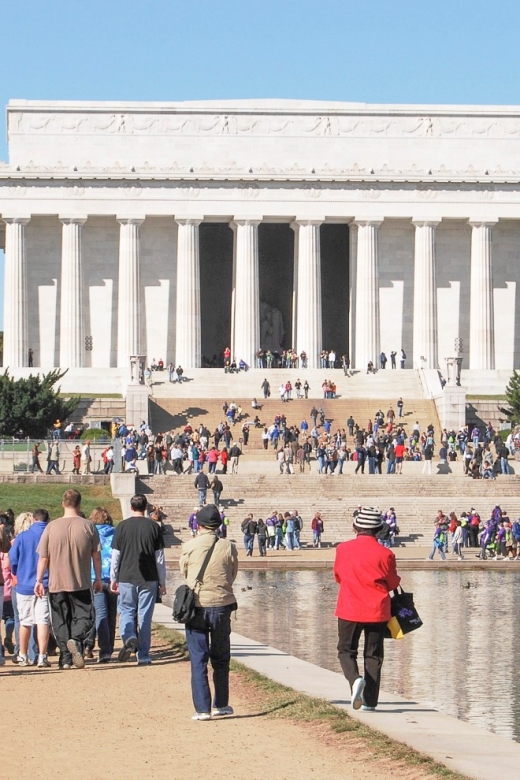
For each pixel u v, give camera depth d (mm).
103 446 87312
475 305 120312
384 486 81312
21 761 18406
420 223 119375
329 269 133500
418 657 33906
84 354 119062
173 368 109500
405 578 57812
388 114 123875
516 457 91125
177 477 80375
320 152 123438
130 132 122438
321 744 19375
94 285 121875
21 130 121625
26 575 28406
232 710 21844
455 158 124375
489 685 29609
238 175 117562
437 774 17188
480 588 52719
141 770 17859
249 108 123062
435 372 109875
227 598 21844
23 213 116938
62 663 27453
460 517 71812
